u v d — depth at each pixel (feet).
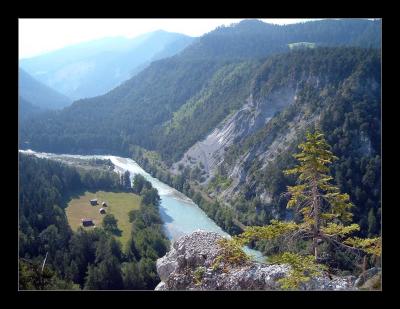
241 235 29.94
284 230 31.07
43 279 24.12
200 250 29.66
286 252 26.37
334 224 33.04
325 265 28.25
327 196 34.71
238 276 26.08
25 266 23.85
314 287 23.43
